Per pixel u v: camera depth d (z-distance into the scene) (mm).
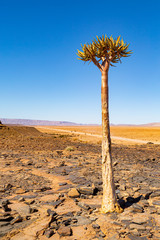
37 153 22922
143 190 9234
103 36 6195
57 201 7633
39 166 15172
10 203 7477
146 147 36219
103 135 6586
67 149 26125
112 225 5578
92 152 25344
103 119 6551
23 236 4992
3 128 55781
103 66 6480
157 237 4961
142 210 6715
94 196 8555
